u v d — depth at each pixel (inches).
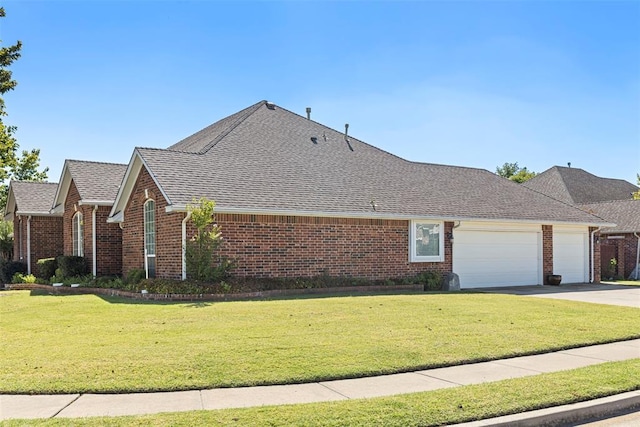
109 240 824.3
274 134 864.9
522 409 241.4
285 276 667.4
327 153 873.5
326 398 254.1
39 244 1002.7
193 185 647.8
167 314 461.4
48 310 501.4
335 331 393.4
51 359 312.2
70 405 242.1
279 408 234.5
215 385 270.8
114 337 369.4
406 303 545.6
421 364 312.3
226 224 635.5
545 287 873.5
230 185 674.8
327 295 623.2
